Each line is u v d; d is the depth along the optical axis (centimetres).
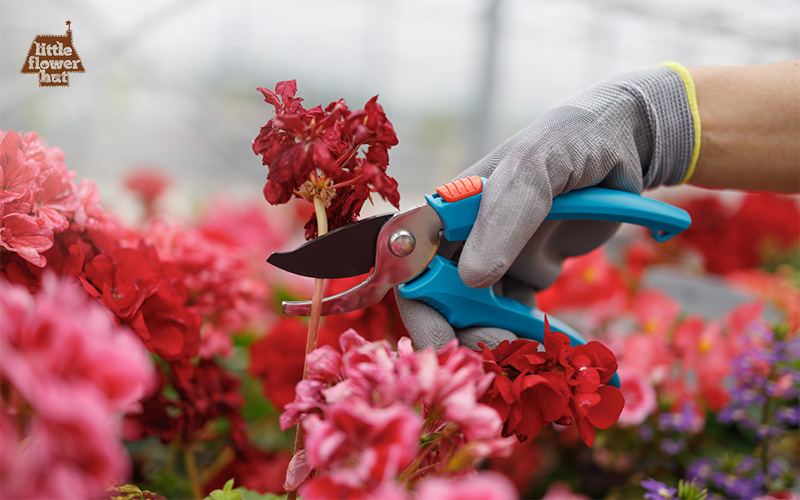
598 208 52
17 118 212
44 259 50
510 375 50
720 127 57
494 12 191
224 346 66
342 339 46
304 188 49
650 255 116
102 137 248
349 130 47
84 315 38
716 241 120
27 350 36
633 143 54
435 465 44
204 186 260
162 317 55
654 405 71
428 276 52
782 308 88
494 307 53
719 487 66
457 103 234
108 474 34
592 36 198
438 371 42
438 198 51
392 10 216
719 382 73
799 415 65
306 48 235
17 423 37
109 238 57
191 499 65
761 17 177
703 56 198
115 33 173
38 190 52
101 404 35
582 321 97
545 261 56
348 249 50
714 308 99
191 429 61
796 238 123
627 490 70
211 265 68
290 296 95
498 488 37
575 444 77
